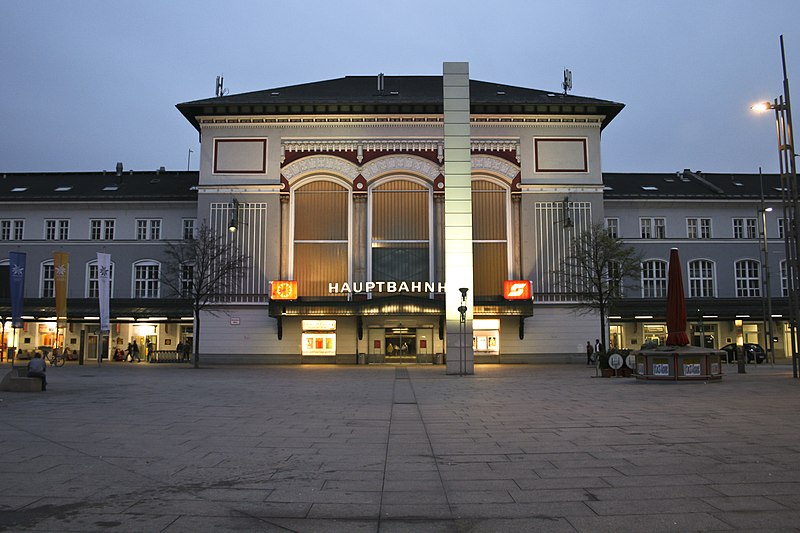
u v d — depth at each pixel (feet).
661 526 20.15
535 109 145.38
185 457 31.86
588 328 140.97
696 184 172.04
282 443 36.09
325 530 20.15
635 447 33.91
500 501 23.43
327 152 144.66
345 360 139.85
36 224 155.22
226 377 96.99
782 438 36.09
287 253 142.51
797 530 19.60
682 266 157.48
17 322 96.53
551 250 143.13
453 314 103.35
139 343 154.10
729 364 132.67
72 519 21.13
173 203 154.92
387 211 144.25
